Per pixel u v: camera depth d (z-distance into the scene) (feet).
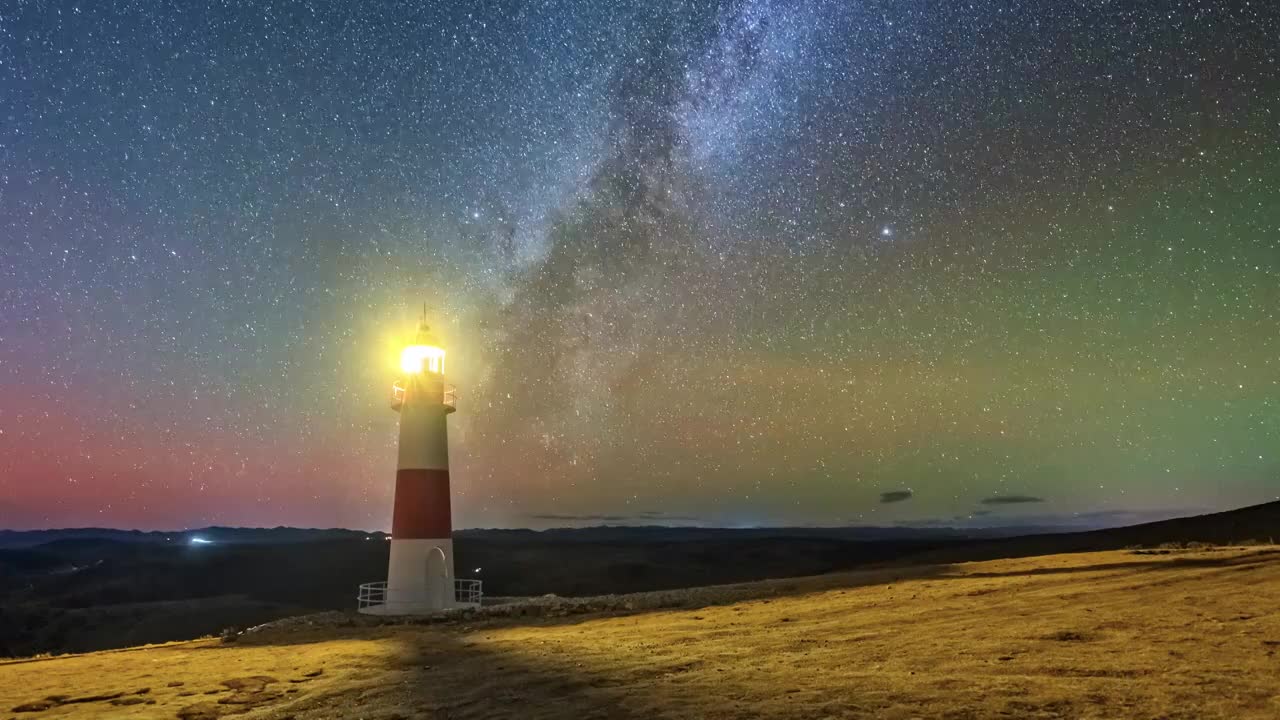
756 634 52.54
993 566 90.58
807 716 28.78
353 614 92.12
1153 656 33.81
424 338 104.53
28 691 51.47
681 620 65.26
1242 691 26.99
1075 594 57.31
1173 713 25.25
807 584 88.22
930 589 70.54
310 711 39.86
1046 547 246.06
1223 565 67.41
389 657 55.98
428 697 39.91
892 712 28.25
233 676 52.49
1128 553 91.45
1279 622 39.27
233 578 282.97
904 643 43.37
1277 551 76.69
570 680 40.55
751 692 33.50
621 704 33.60
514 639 61.57
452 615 83.15
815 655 42.06
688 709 31.55
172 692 48.49
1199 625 40.32
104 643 190.39
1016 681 31.27
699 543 433.07
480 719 33.99
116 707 45.19
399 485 100.58
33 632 204.64
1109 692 28.37
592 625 67.82
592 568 312.09
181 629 197.57
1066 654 35.91
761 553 371.97
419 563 97.25
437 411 102.94
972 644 40.83
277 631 81.51
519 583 284.20
